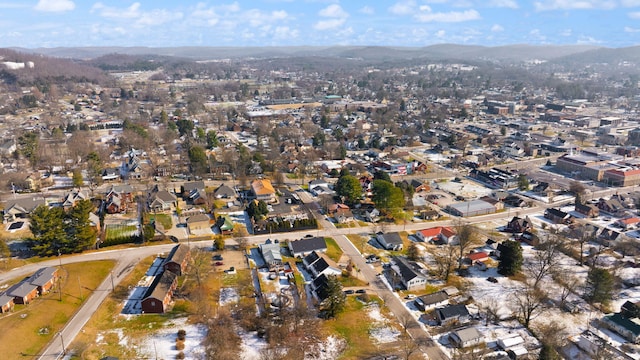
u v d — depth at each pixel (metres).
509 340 70.69
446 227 113.75
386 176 146.62
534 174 170.12
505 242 94.56
